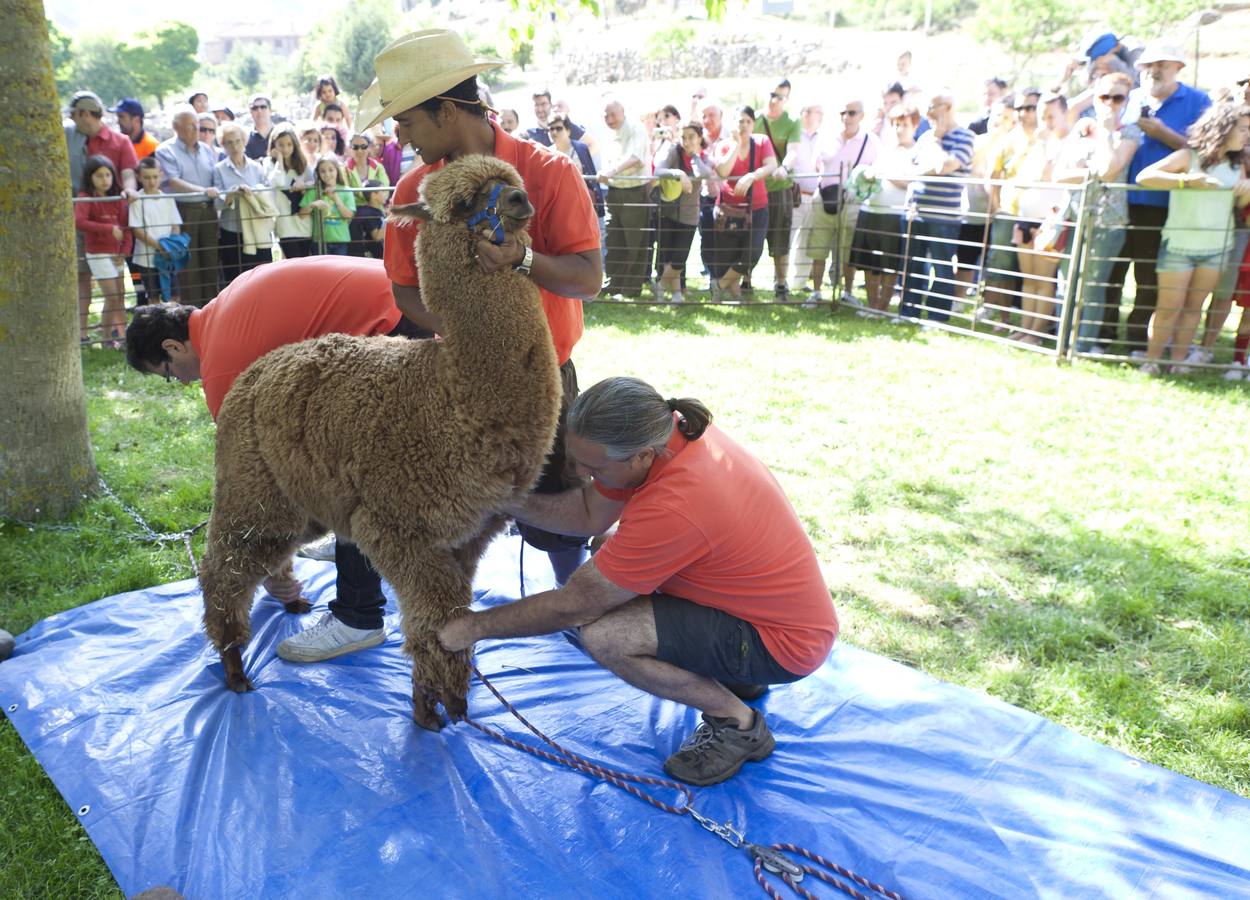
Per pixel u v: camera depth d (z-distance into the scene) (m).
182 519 5.21
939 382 7.82
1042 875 2.67
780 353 8.80
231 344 3.39
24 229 4.69
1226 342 8.99
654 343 9.20
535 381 2.77
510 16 7.31
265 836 2.83
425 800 2.97
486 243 2.62
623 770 3.14
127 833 2.85
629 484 2.86
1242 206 7.50
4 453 4.95
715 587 2.90
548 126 10.84
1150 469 5.86
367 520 2.92
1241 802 2.95
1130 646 4.01
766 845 2.78
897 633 4.12
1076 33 34.59
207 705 3.45
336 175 9.73
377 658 3.80
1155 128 7.66
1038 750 3.21
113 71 61.00
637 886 2.64
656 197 10.80
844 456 6.15
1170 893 2.60
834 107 26.70
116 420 7.01
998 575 4.61
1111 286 8.20
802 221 11.53
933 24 49.03
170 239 8.90
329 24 54.25
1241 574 4.54
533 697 3.53
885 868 2.70
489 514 2.95
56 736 3.27
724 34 44.94
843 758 3.18
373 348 3.00
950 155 9.49
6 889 2.74
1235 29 31.03
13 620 4.16
